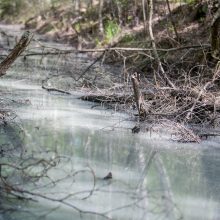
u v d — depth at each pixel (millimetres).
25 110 10125
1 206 5500
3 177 5871
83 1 31906
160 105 10164
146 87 11648
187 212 5832
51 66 16859
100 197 6027
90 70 15977
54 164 6398
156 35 18391
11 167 6590
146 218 5570
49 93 12203
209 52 12812
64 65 17172
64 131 8781
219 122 9773
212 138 9117
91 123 9531
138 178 6805
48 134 8508
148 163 7465
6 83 13234
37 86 13055
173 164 7512
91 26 26062
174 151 8164
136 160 7555
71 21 29391
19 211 5426
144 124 9641
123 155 7734
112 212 5633
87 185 6352
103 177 6691
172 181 6805
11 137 8102
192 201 6172
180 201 6145
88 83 13055
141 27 21266
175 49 12727
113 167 7145
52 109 10422
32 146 7715
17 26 38875
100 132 8938
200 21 17688
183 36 16781
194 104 9688
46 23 33531
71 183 6348
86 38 24859
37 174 6422
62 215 5434
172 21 16453
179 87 10594
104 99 11359
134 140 8617
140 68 14883
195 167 7453
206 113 9914
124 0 24219
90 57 19719
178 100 10180
